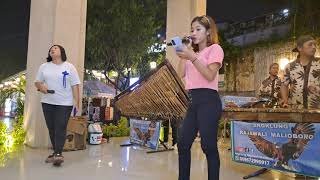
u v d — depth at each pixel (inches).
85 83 497.7
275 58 426.6
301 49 154.9
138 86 223.1
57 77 165.5
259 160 150.3
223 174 159.5
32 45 238.7
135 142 257.0
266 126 147.9
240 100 307.6
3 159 175.0
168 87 197.9
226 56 477.4
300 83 154.8
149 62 529.3
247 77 459.5
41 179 133.3
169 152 227.6
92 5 402.3
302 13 395.5
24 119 241.6
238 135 159.6
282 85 164.1
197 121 102.3
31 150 211.2
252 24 496.7
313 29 382.6
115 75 484.1
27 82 240.4
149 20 433.1
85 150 221.9
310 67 152.3
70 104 168.9
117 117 371.9
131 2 416.8
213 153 100.2
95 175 144.6
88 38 402.9
